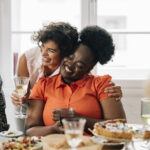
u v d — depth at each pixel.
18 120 2.38
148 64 3.11
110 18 3.09
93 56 1.88
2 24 3.04
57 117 1.67
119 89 1.84
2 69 3.07
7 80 3.07
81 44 1.86
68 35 1.83
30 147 1.44
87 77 1.91
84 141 1.38
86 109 1.78
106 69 3.08
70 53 1.85
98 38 1.86
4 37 3.05
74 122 1.20
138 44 3.10
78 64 1.84
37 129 1.72
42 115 1.85
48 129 1.68
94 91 1.84
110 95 1.81
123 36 3.09
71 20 3.09
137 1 3.08
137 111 3.02
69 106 1.78
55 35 1.81
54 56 1.86
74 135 1.21
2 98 2.01
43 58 1.91
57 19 3.10
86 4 3.00
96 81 1.88
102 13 3.08
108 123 1.59
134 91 3.00
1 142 1.57
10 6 3.03
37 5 3.11
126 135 1.39
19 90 1.80
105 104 1.81
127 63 3.11
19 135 1.69
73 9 3.08
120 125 1.56
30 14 3.11
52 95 1.84
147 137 1.40
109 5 3.07
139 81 2.99
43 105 1.87
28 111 1.85
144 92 2.99
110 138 1.40
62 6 3.09
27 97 2.05
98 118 1.81
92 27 1.91
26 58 2.34
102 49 1.87
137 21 3.09
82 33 1.88
